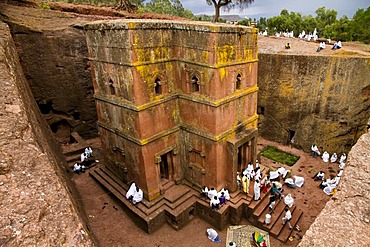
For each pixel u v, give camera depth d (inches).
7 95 273.4
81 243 153.2
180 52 532.1
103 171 683.4
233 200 562.9
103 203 609.9
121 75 510.6
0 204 164.1
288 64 844.6
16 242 145.9
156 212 540.1
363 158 211.3
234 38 509.0
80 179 692.7
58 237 152.6
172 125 576.4
